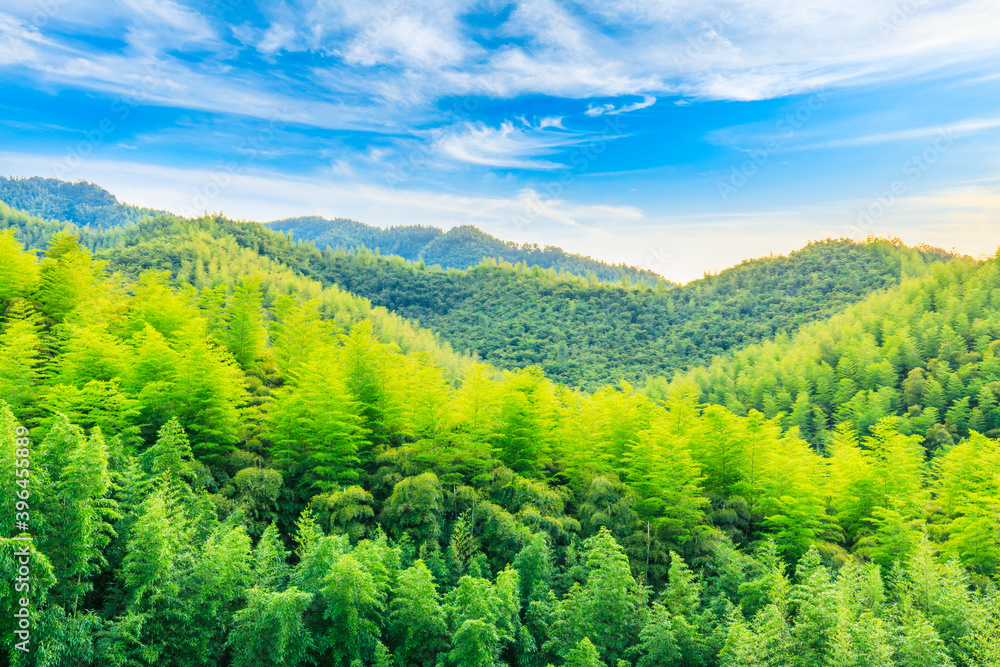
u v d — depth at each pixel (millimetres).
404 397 48031
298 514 38375
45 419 31922
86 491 23234
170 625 25469
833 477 52750
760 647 27844
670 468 41938
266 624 25656
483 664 28141
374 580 30703
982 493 48562
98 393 34188
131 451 33156
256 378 52281
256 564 29656
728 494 47625
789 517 43406
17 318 46469
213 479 35969
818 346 163750
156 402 38531
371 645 28656
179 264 196375
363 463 43750
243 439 42281
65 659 21906
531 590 35031
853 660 25531
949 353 134750
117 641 23188
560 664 32188
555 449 50219
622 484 44562
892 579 37938
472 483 43531
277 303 73500
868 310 186875
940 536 47938
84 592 23547
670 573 35344
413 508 37156
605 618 32562
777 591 32156
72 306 53406
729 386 155875
